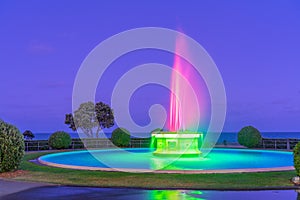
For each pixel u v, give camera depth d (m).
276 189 9.52
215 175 11.70
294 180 10.40
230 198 8.41
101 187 9.80
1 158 12.68
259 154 21.53
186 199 8.27
